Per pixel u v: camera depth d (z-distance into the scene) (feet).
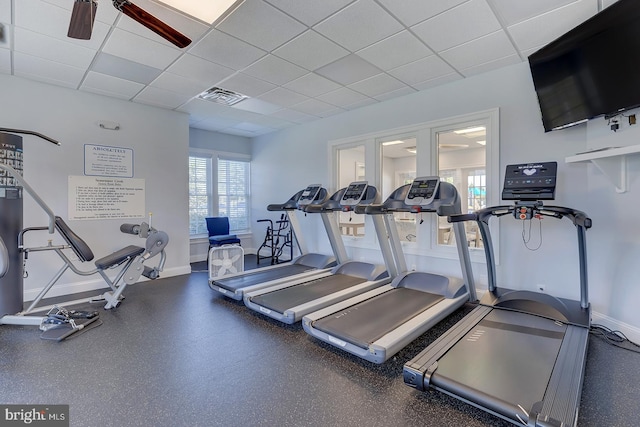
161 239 12.78
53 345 8.58
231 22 8.50
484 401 5.28
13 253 9.97
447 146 22.68
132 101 14.92
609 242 9.11
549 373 5.91
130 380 6.93
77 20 6.22
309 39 9.39
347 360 7.85
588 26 7.63
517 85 11.03
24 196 12.28
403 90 13.56
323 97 14.48
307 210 14.19
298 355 8.10
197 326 9.99
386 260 13.07
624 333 8.66
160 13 8.05
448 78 12.30
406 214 20.61
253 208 23.57
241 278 13.58
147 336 9.22
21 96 12.13
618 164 8.59
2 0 7.52
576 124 9.19
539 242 10.84
